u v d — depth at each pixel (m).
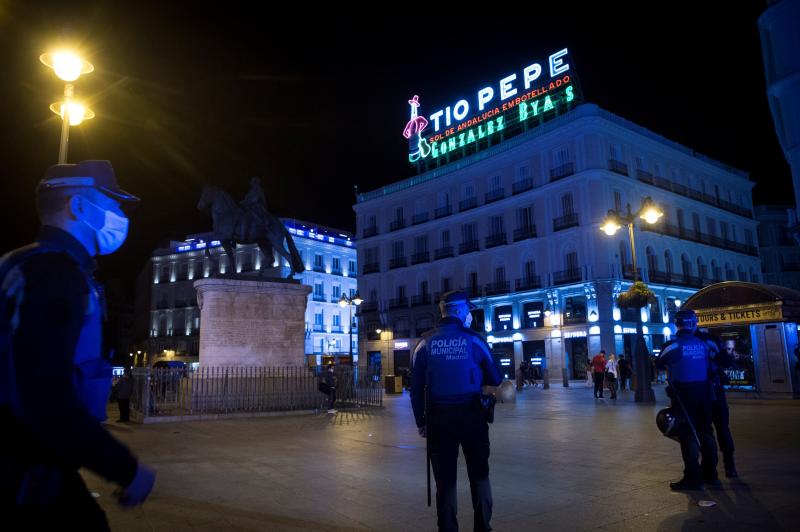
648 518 4.65
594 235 39.34
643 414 13.59
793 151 19.02
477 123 49.75
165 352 64.06
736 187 53.16
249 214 15.59
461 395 3.60
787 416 11.85
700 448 5.69
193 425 12.43
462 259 47.53
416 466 7.20
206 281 14.76
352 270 65.94
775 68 19.56
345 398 18.28
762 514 4.65
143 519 4.73
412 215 52.06
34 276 1.48
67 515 1.52
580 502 5.20
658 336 41.62
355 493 5.70
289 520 4.71
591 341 38.75
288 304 15.59
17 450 1.45
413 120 55.06
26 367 1.38
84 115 11.19
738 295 15.92
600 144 40.59
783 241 57.62
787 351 15.05
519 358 43.28
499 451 8.16
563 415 13.80
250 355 14.87
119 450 1.50
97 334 1.76
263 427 11.83
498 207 45.41
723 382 6.09
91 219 1.87
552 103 44.47
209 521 4.68
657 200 43.91
